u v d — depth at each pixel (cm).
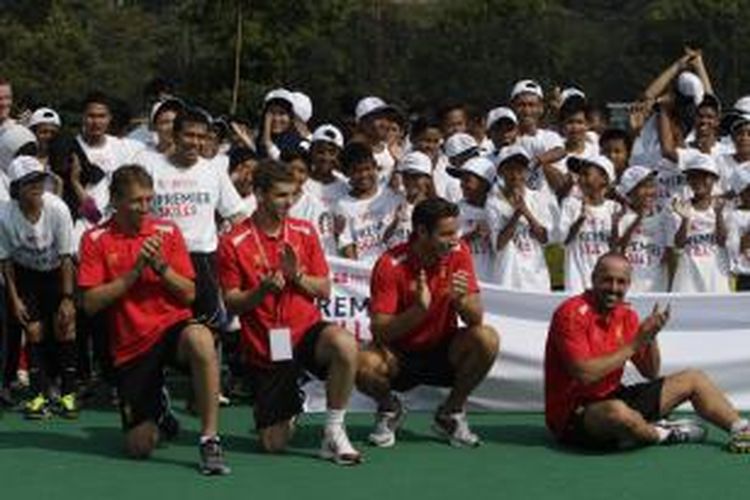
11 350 884
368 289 887
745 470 700
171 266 730
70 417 851
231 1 2545
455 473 694
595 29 3297
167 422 773
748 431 745
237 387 921
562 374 748
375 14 3189
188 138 857
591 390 739
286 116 1094
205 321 778
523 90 1068
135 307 725
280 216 738
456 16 3256
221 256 740
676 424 770
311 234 753
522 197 933
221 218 920
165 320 725
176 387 988
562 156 999
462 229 948
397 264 748
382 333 743
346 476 687
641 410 752
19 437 789
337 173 981
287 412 739
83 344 897
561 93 1246
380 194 951
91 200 942
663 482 674
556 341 740
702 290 955
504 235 933
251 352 740
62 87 3584
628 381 862
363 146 950
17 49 3569
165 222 745
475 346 746
